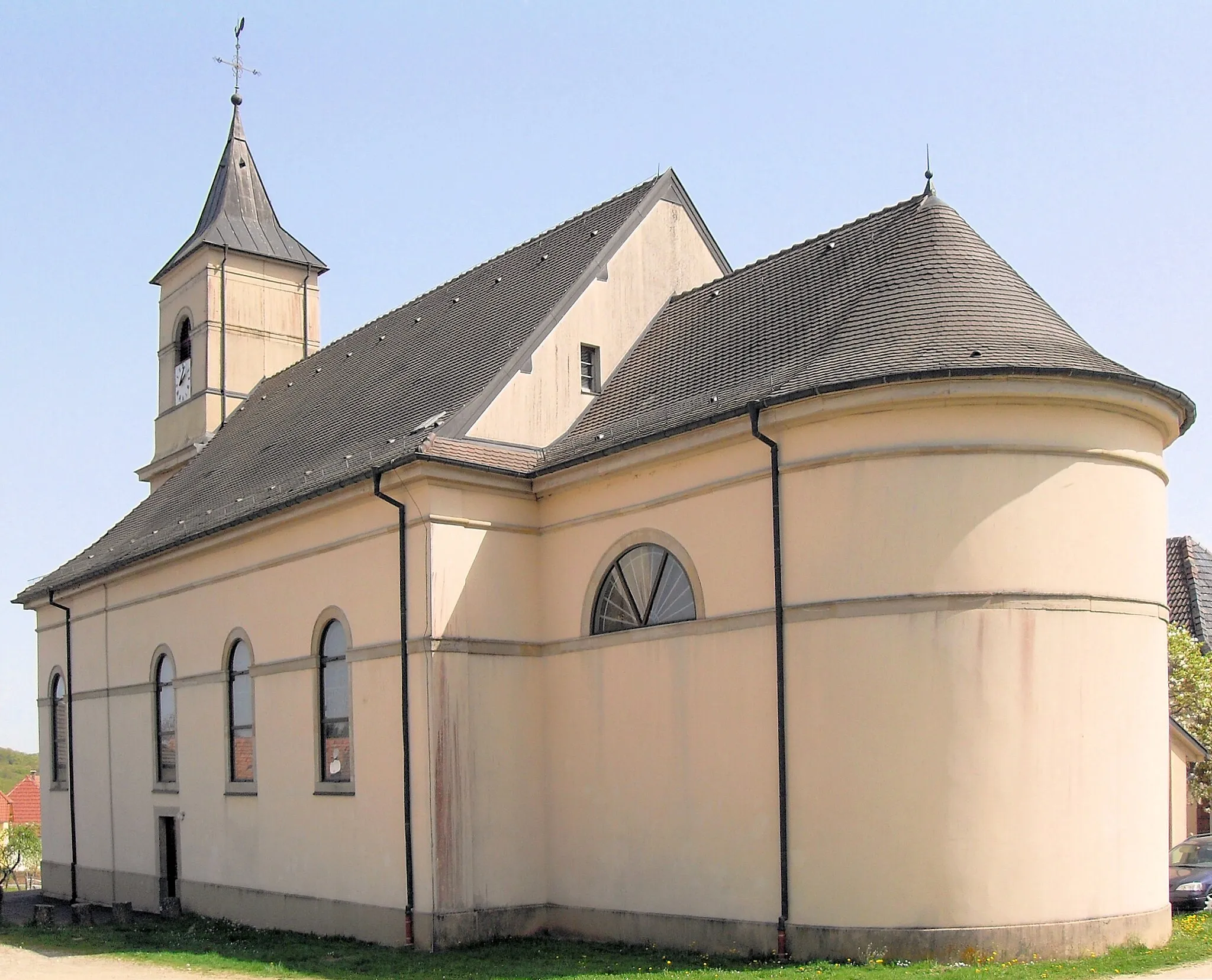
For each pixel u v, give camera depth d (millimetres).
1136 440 19344
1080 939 17625
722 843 19547
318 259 40750
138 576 32125
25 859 58688
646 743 21000
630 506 21719
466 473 22484
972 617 17859
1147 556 19406
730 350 22953
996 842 17500
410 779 21891
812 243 24438
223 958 21344
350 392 30297
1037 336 19031
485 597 22609
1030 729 17844
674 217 27438
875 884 17656
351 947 22016
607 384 25469
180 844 29312
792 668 18734
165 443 40250
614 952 20188
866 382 18062
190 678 29312
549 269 27484
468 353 26297
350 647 23641
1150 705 19156
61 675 36656
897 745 17797
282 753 25641
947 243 20703
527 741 22750
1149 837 18812
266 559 26578
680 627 20547
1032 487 18250
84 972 20000
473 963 19578
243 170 41094
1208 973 15797
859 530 18312
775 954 18500
